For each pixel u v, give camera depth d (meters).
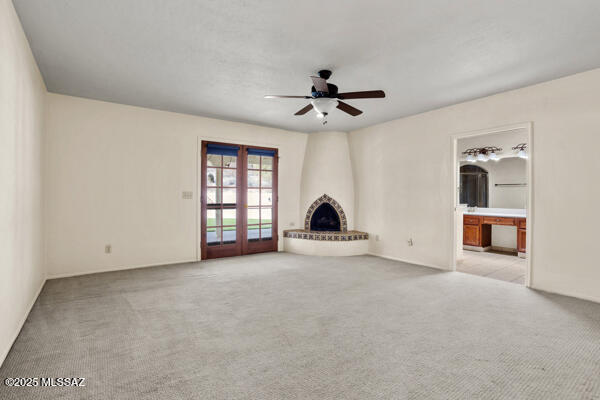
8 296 2.10
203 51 2.81
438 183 4.62
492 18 2.26
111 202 4.36
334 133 6.12
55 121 3.96
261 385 1.74
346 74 3.30
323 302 3.14
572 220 3.35
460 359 2.03
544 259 3.56
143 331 2.44
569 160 3.36
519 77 3.39
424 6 2.11
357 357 2.06
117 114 4.39
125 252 4.47
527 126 3.67
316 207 6.10
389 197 5.38
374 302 3.14
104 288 3.56
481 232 6.20
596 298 3.18
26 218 2.69
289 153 6.12
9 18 2.03
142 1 2.08
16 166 2.30
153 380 1.79
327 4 2.09
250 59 2.96
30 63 2.78
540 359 2.04
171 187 4.84
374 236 5.69
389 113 4.84
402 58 2.92
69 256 4.07
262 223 5.88
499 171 6.22
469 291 3.52
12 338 2.21
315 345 2.22
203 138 5.12
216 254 5.34
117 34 2.53
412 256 5.01
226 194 5.46
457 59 2.95
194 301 3.15
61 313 2.80
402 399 1.62
